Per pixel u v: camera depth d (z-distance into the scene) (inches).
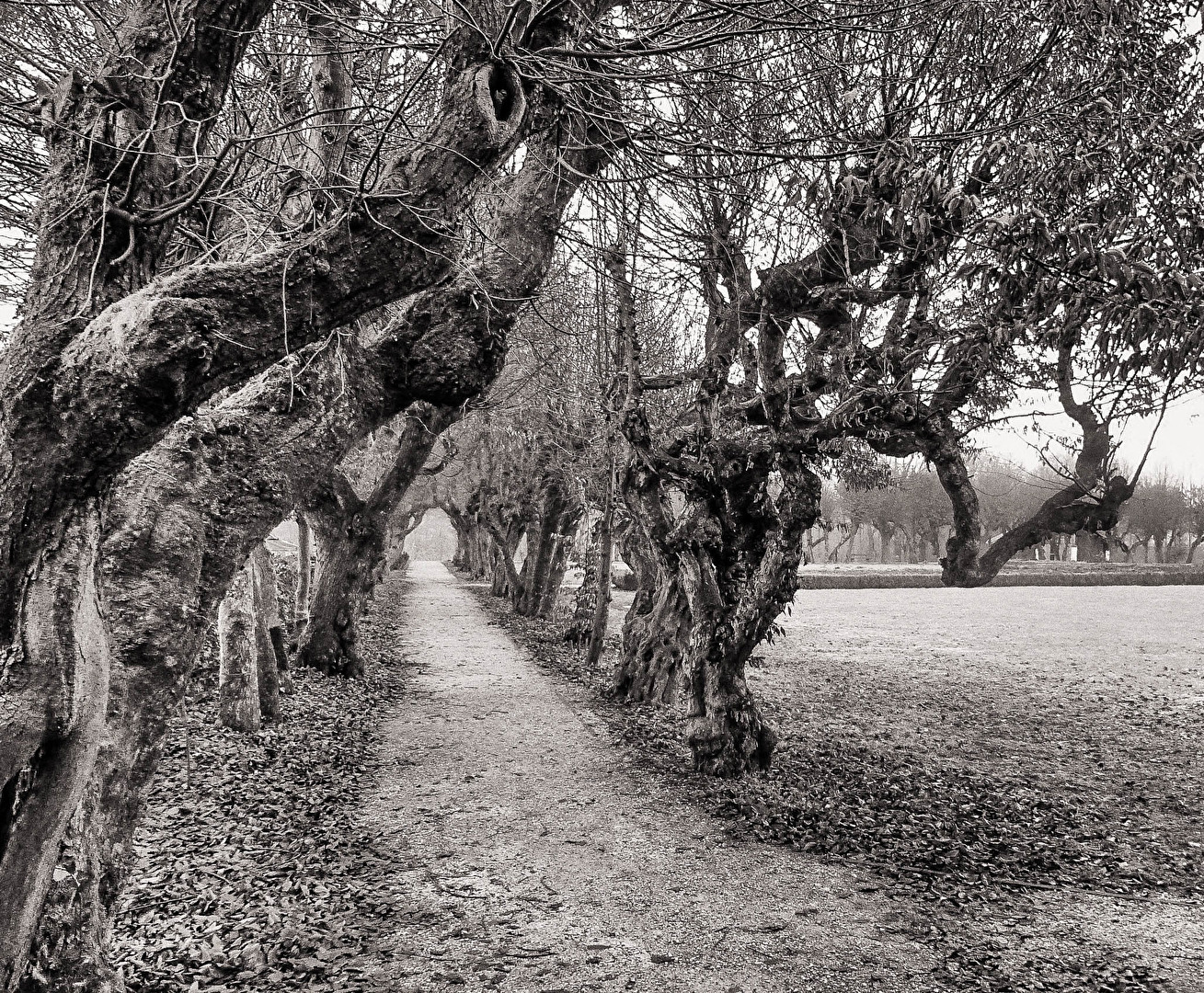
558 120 228.4
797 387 414.9
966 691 676.1
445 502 2068.2
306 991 208.8
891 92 309.6
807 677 740.0
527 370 733.3
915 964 231.1
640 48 201.8
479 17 163.3
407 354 204.5
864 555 3690.9
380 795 395.2
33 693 106.5
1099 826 351.9
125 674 152.9
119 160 118.3
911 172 217.3
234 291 119.6
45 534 109.6
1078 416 254.4
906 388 311.9
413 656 866.8
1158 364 163.2
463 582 2229.3
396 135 204.7
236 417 179.5
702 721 433.4
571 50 184.9
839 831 341.4
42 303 116.0
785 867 306.3
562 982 221.0
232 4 133.6
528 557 1236.5
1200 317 155.7
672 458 453.4
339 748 473.1
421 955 234.8
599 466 762.2
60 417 109.1
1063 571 1979.6
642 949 241.0
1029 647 931.3
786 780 415.5
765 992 216.4
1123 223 174.2
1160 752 482.3
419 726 547.8
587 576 914.1
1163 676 741.9
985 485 1955.0
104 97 124.0
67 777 111.3
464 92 151.9
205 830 321.7
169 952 224.1
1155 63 248.2
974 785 408.2
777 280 388.8
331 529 690.2
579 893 282.7
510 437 1012.5
